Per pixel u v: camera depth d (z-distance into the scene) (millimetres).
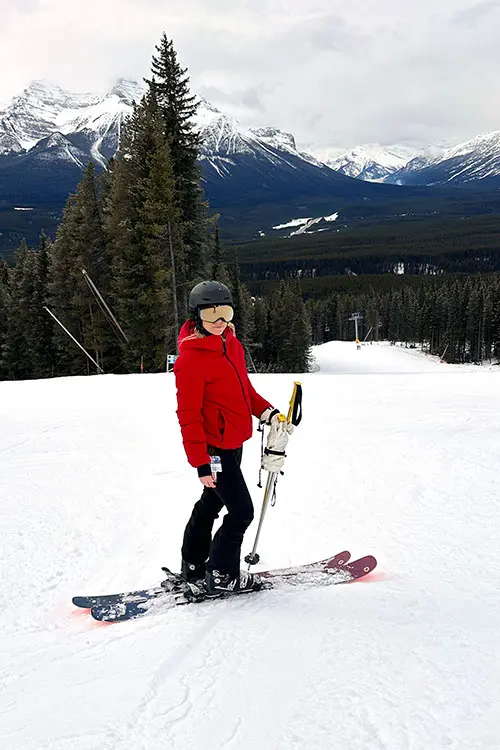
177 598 2955
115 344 29828
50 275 34156
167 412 9289
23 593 3242
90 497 5098
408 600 2729
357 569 3211
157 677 2162
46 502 4965
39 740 1820
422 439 6277
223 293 2709
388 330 105625
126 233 25250
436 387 11438
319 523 4188
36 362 35625
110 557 3779
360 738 1739
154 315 25266
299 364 54125
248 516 2838
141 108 25562
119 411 9477
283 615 2643
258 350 58312
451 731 1743
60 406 10148
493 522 3885
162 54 24953
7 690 2174
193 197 26234
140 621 2729
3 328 40562
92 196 29906
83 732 1850
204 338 2736
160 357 25812
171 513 4664
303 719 1846
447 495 4559
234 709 1925
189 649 2371
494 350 75500
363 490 4887
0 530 4281
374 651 2229
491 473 4938
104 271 29750
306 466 5793
